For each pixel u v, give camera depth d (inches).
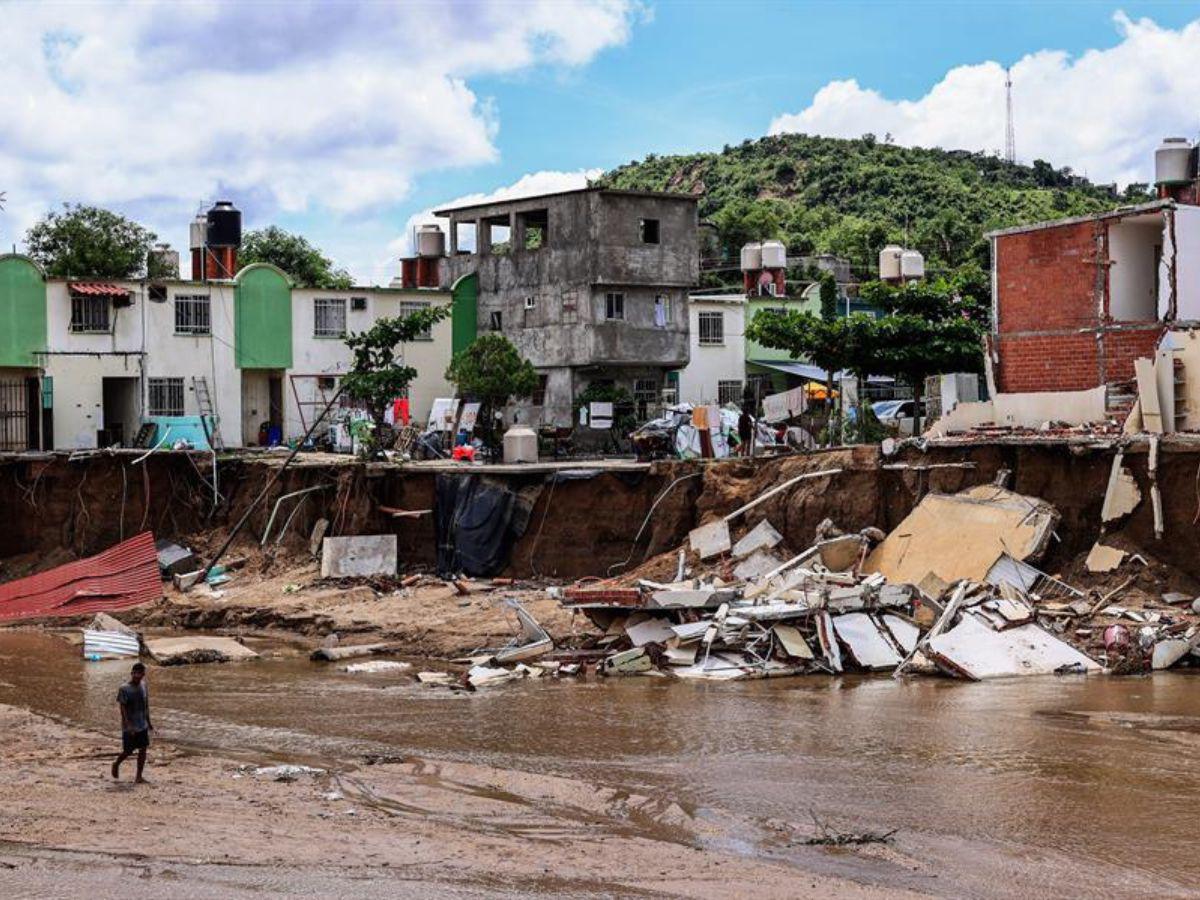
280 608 1649.9
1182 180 1823.3
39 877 685.3
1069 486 1425.9
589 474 1722.4
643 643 1337.4
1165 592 1338.6
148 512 1993.1
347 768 985.5
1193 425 1411.2
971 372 2073.1
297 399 2353.6
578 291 2346.2
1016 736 1003.9
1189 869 728.3
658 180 5905.5
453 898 668.7
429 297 2469.2
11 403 2181.3
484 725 1110.4
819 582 1387.8
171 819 818.2
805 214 4458.7
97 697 1280.8
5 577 1956.2
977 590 1347.2
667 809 863.7
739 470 1663.4
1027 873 727.1
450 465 1862.7
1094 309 1572.3
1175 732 1003.3
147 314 2237.9
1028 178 5206.7
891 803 858.1
